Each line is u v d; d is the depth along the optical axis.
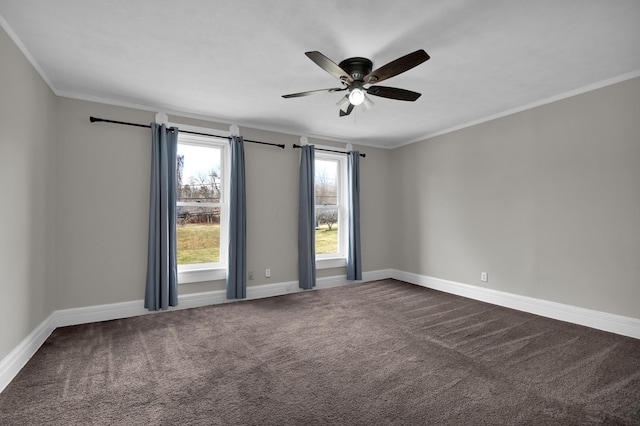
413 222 5.27
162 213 3.61
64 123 3.27
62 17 2.08
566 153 3.39
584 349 2.69
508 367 2.38
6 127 2.15
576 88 3.28
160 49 2.48
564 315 3.40
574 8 1.99
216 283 4.11
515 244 3.86
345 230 5.36
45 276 2.97
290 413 1.83
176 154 3.74
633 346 2.73
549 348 2.71
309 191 4.75
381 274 5.59
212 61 2.68
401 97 2.73
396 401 1.95
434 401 1.95
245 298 4.27
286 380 2.20
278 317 3.54
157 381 2.18
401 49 2.47
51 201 3.11
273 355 2.59
